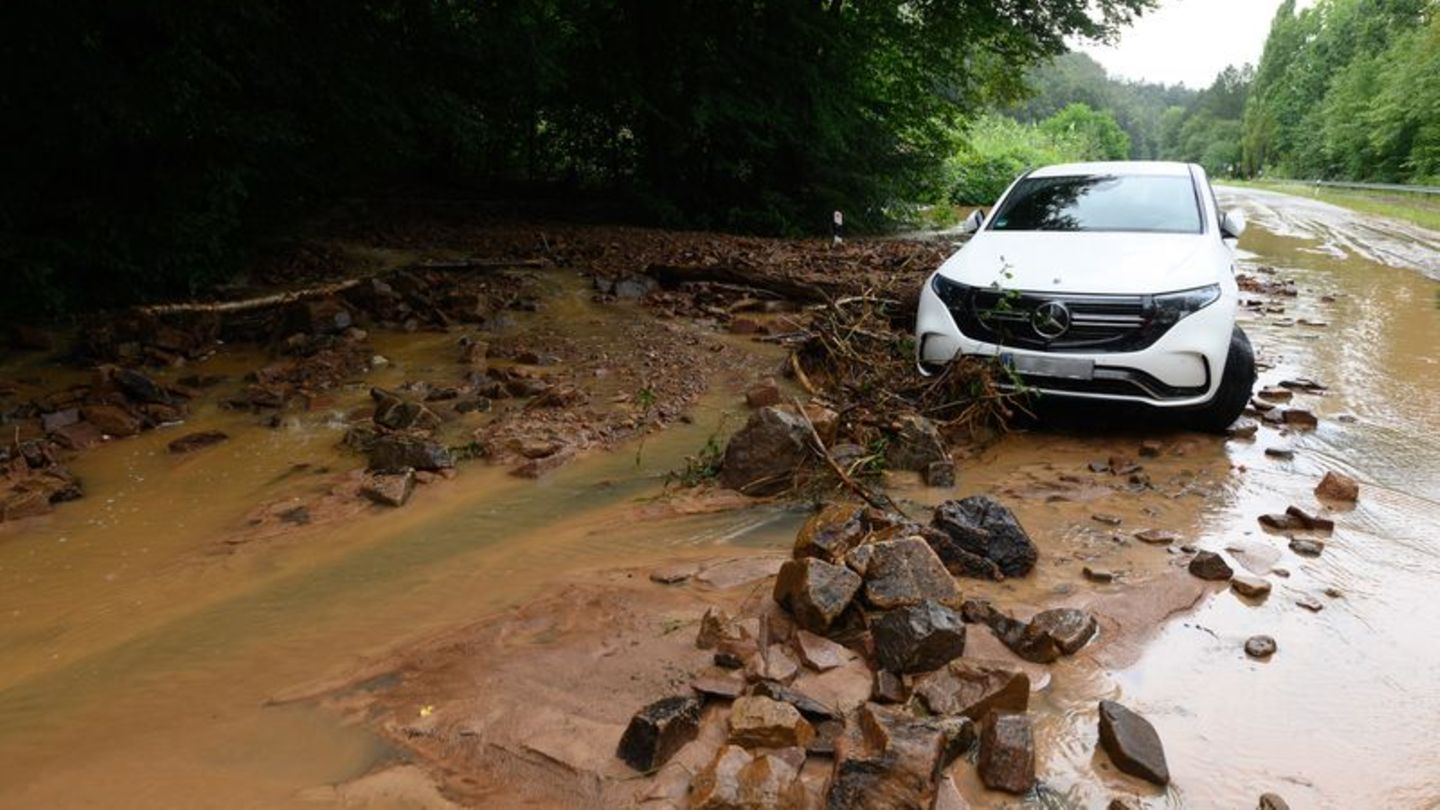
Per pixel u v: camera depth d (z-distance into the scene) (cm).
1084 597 384
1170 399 591
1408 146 5622
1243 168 12294
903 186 2361
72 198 780
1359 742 291
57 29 708
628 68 1717
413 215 1448
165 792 268
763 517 480
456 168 1886
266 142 895
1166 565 418
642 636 350
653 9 1733
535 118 1814
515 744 285
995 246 688
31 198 763
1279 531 461
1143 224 689
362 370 734
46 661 345
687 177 1923
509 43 1288
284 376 711
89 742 295
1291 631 361
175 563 425
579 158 1917
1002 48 2239
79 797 267
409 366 753
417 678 325
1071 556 428
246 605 387
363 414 639
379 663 336
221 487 516
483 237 1309
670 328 904
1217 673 330
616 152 1897
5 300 759
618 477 539
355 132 1117
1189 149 16900
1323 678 328
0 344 739
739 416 655
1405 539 451
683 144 1784
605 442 596
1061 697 313
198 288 877
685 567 414
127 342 742
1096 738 290
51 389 663
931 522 440
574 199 1883
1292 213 3303
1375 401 716
